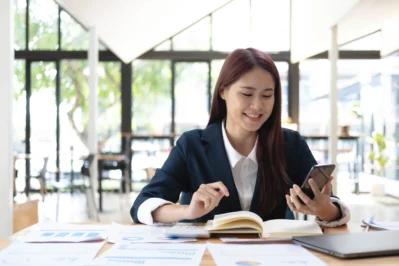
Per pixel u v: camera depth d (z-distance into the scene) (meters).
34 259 0.90
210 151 1.43
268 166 1.39
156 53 8.86
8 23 3.32
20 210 1.78
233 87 1.31
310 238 1.02
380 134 6.63
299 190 1.20
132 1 6.00
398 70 6.15
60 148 8.66
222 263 0.85
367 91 7.12
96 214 5.30
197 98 8.98
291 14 8.79
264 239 1.06
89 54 6.47
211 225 1.18
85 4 5.76
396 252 0.91
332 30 5.46
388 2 5.12
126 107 8.82
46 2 8.61
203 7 7.78
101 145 8.71
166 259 0.88
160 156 8.75
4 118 3.28
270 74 1.30
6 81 3.31
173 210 1.23
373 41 6.75
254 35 8.98
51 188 7.87
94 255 0.92
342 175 7.63
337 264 0.85
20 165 8.08
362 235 1.05
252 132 1.42
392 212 5.20
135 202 1.34
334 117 5.40
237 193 1.40
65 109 8.68
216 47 8.98
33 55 8.58
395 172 6.21
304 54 7.65
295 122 8.81
